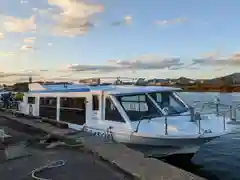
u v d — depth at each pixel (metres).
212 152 10.52
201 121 9.18
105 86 10.98
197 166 9.02
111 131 9.01
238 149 10.91
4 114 17.27
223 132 8.62
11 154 6.82
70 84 13.35
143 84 11.66
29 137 9.12
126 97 9.23
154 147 8.28
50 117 12.85
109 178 5.02
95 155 6.60
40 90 14.38
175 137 7.96
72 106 11.18
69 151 7.14
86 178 5.04
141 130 8.27
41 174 5.29
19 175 5.26
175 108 9.84
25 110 15.61
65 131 9.76
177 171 5.05
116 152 6.59
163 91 9.88
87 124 10.16
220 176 8.38
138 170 5.15
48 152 7.06
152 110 9.28
